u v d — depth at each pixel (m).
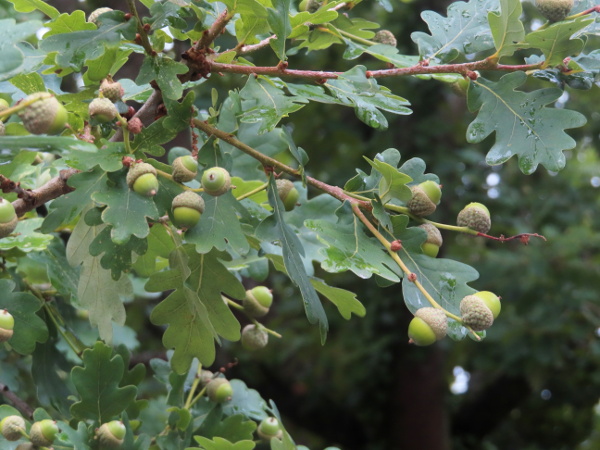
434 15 1.50
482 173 3.87
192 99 1.39
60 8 2.38
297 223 1.65
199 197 1.38
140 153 1.41
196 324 1.50
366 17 3.62
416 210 1.41
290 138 1.42
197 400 1.60
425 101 3.67
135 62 1.95
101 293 1.51
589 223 4.05
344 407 3.94
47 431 1.42
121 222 1.36
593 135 4.23
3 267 1.57
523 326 3.67
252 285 2.44
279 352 3.85
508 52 1.42
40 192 1.42
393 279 1.36
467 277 1.40
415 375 3.85
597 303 3.72
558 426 4.90
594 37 2.42
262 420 1.61
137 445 1.46
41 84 1.45
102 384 1.46
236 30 1.46
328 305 3.77
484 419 4.31
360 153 3.71
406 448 3.81
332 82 1.43
